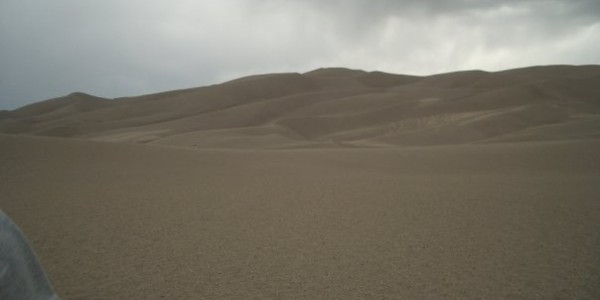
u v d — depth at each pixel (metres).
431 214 13.52
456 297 7.27
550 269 8.60
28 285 1.52
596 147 28.59
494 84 135.25
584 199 15.74
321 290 7.57
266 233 11.31
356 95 123.25
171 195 16.33
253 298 7.20
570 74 136.88
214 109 126.94
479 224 12.27
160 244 10.25
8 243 1.48
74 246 9.99
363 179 20.72
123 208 14.04
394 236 11.05
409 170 23.84
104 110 131.88
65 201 14.89
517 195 16.62
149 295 7.25
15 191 16.30
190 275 8.24
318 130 88.81
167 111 127.44
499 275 8.29
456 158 27.12
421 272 8.48
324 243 10.44
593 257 9.32
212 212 13.67
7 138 24.75
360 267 8.77
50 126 118.75
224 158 25.78
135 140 79.94
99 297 7.13
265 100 127.12
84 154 23.67
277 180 20.12
